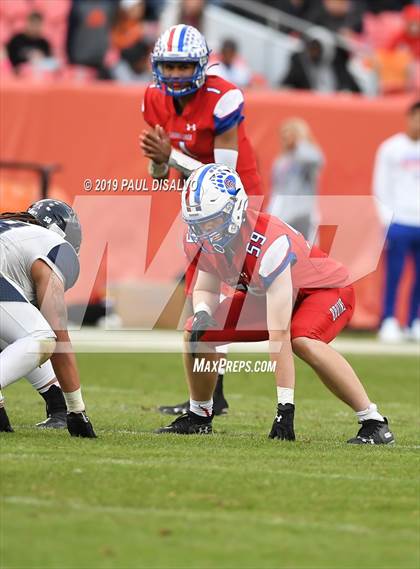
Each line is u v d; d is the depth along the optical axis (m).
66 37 53.56
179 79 23.69
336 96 46.19
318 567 13.52
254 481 17.25
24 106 43.84
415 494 16.97
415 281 44.56
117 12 52.56
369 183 46.28
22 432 21.09
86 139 43.81
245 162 24.81
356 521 15.46
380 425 21.73
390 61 56.66
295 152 44.53
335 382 21.36
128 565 13.34
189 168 24.12
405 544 14.52
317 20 57.62
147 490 16.45
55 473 17.09
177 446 20.14
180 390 31.16
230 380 34.16
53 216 21.09
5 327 19.58
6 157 43.94
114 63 52.91
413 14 57.56
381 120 46.22
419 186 43.88
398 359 39.28
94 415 25.14
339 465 18.89
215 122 24.19
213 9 57.59
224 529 14.84
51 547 13.84
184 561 13.55
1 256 19.61
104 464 17.91
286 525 15.12
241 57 54.91
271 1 57.72
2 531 14.34
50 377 22.50
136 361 37.72
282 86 51.97
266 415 26.45
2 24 56.41
